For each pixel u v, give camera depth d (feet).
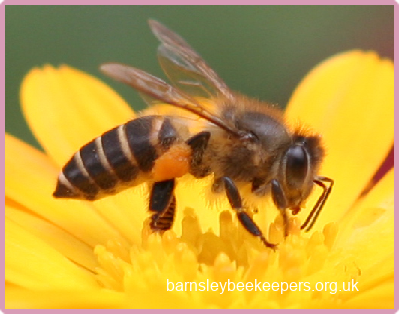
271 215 0.32
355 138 0.33
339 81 0.34
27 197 0.32
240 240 0.31
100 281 0.30
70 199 0.31
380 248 0.31
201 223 0.32
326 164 0.33
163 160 0.31
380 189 0.32
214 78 0.32
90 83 0.34
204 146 0.31
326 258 0.30
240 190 0.31
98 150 0.30
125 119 0.34
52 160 0.33
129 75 0.30
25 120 0.34
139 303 0.29
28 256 0.30
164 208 0.31
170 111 0.32
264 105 0.31
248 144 0.31
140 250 0.31
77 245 0.31
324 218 0.32
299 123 0.31
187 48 0.32
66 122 0.33
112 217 0.32
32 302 0.28
